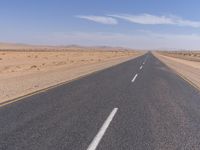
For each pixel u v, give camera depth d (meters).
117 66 35.19
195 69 36.59
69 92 13.87
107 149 5.93
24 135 6.78
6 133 6.91
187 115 9.52
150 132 7.33
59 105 10.61
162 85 17.66
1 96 12.43
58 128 7.48
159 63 44.91
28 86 15.82
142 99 12.40
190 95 14.09
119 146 6.14
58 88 15.18
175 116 9.30
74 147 6.00
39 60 50.44
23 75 22.34
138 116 9.13
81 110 9.84
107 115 9.15
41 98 11.99
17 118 8.44
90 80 19.28
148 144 6.34
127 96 13.10
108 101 11.70
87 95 13.11
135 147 6.11
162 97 13.12
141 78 21.31
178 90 15.74
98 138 6.68
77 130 7.33
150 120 8.63
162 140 6.67
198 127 7.99
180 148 6.14
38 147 5.94
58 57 65.94
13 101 11.17
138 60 54.47
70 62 44.75
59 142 6.31
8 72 25.31
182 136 7.05
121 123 8.18
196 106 11.23
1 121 8.05
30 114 9.00
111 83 17.88
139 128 7.69
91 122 8.20
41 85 16.33
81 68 30.97
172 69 32.81
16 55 66.25
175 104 11.49
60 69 29.23
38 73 24.28
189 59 77.62
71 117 8.76
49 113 9.22
